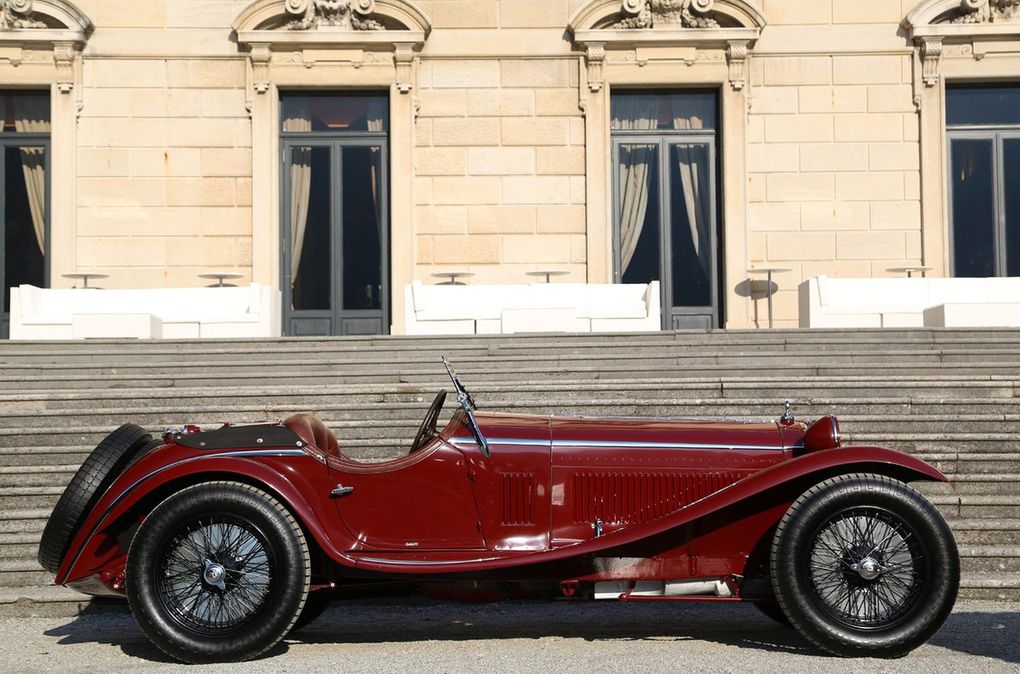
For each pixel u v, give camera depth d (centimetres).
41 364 1060
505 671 486
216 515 512
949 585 498
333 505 537
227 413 856
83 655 529
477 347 1127
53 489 729
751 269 1520
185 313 1426
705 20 1652
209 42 1642
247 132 1645
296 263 1670
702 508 505
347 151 1678
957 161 1684
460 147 1661
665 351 1109
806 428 565
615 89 1684
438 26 1664
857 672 477
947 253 1648
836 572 509
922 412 853
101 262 1628
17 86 1630
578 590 537
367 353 1090
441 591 542
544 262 1655
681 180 1684
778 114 1662
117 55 1636
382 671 488
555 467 541
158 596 507
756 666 489
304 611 576
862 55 1662
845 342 1122
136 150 1638
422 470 539
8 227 1644
